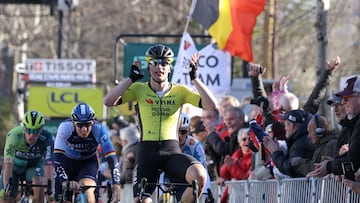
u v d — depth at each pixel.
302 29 42.12
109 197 14.05
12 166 16.33
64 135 15.52
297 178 13.45
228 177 17.05
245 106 20.80
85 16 50.38
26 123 15.92
